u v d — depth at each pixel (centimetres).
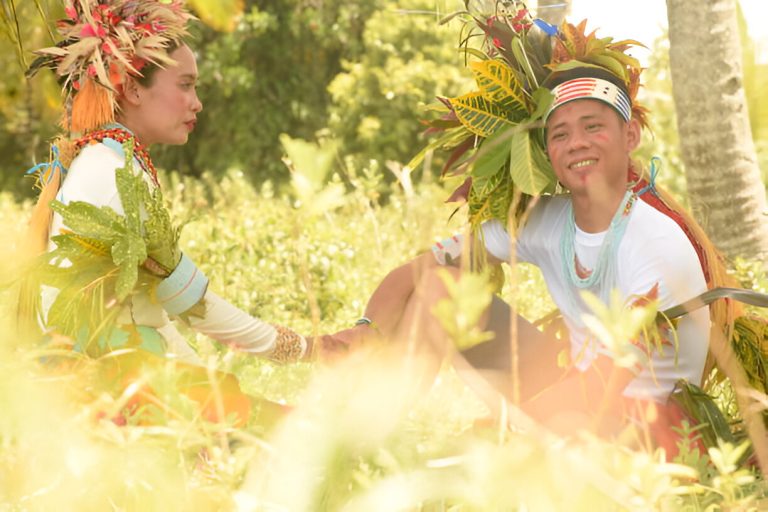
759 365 306
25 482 164
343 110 1842
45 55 310
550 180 306
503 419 165
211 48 1945
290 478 155
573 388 267
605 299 298
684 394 282
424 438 199
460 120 309
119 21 297
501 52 314
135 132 308
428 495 141
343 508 150
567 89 291
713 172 571
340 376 159
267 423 254
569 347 326
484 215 319
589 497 151
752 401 255
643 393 283
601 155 290
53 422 164
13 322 257
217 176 1961
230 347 258
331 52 2073
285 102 2039
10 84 876
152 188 299
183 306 282
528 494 141
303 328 502
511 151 299
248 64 2030
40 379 170
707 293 272
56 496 161
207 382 237
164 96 306
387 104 1798
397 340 298
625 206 292
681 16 577
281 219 739
